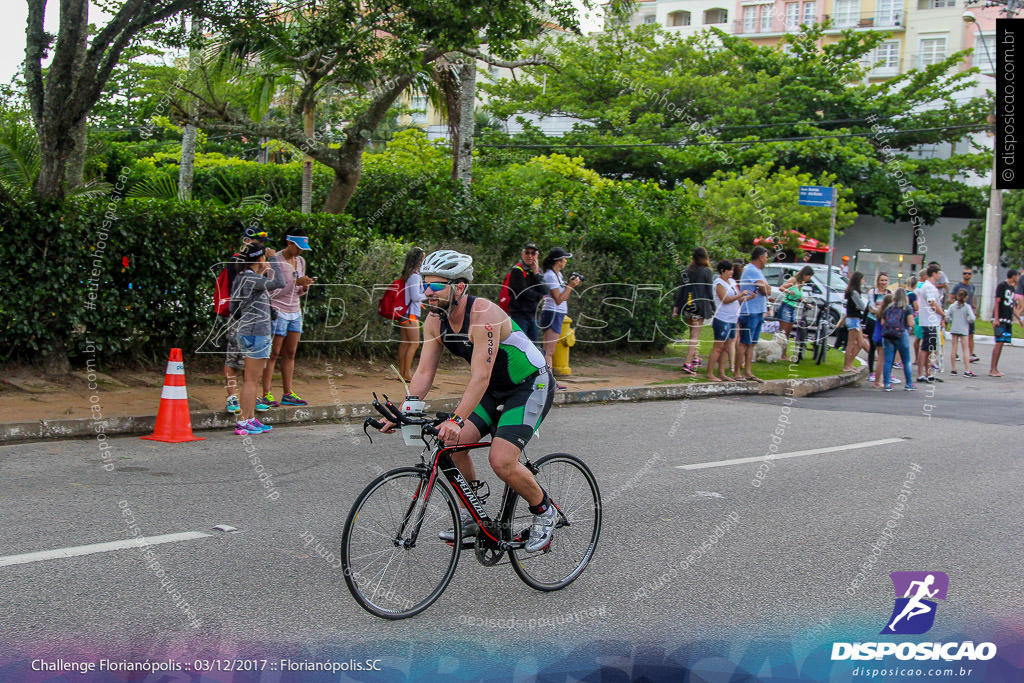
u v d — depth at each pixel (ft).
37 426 25.17
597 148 102.53
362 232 40.78
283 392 31.04
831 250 55.01
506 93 106.52
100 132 71.15
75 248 30.73
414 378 14.32
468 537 14.69
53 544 16.19
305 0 39.47
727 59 111.96
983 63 132.26
